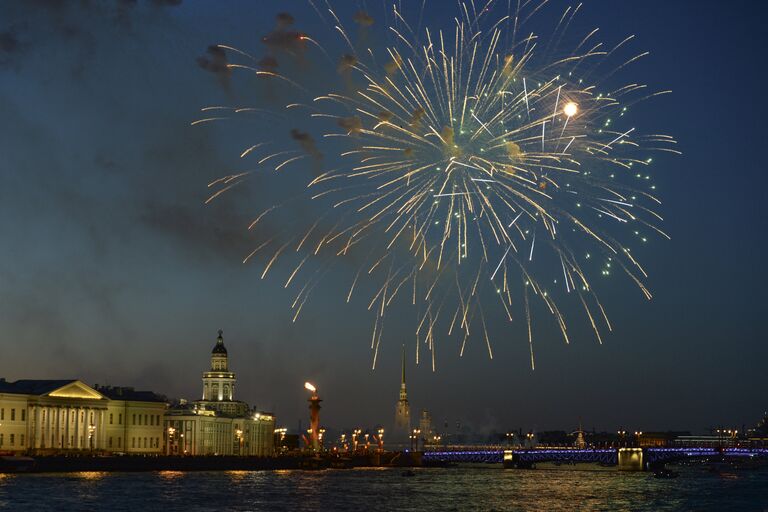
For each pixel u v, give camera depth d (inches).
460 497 7701.8
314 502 7071.9
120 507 6432.1
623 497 7805.1
